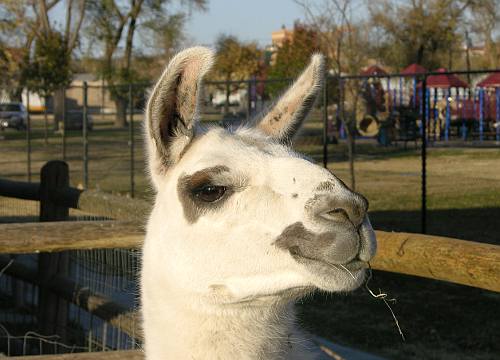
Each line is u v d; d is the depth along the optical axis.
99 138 32.47
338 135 25.94
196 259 2.70
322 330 7.11
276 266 2.57
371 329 7.14
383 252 3.34
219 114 18.95
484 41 46.72
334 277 2.46
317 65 3.22
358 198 2.47
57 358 3.84
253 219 2.61
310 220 2.49
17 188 6.35
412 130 25.50
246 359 2.82
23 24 35.00
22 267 6.32
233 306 2.71
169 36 42.62
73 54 43.47
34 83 31.02
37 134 35.44
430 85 25.00
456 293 8.42
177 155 2.90
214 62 2.85
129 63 43.75
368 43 24.12
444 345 6.68
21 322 6.77
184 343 2.82
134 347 4.54
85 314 6.41
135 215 4.75
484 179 16.73
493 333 6.98
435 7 41.53
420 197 14.78
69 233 4.05
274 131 3.29
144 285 3.01
